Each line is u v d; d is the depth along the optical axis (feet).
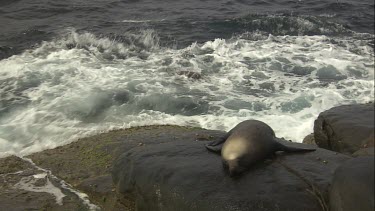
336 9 72.64
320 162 17.56
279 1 77.87
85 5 69.77
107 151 26.02
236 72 43.75
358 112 25.11
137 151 20.18
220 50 49.83
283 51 50.16
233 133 18.49
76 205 20.48
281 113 35.32
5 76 39.81
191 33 55.98
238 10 69.26
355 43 54.70
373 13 70.95
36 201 20.86
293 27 59.67
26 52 46.44
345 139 22.90
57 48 48.37
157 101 36.55
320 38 56.03
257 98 38.01
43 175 23.94
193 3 74.18
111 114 33.99
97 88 38.04
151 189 17.67
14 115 33.12
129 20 61.77
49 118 32.76
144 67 44.06
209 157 18.61
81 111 34.01
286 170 16.96
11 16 61.98
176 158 18.80
